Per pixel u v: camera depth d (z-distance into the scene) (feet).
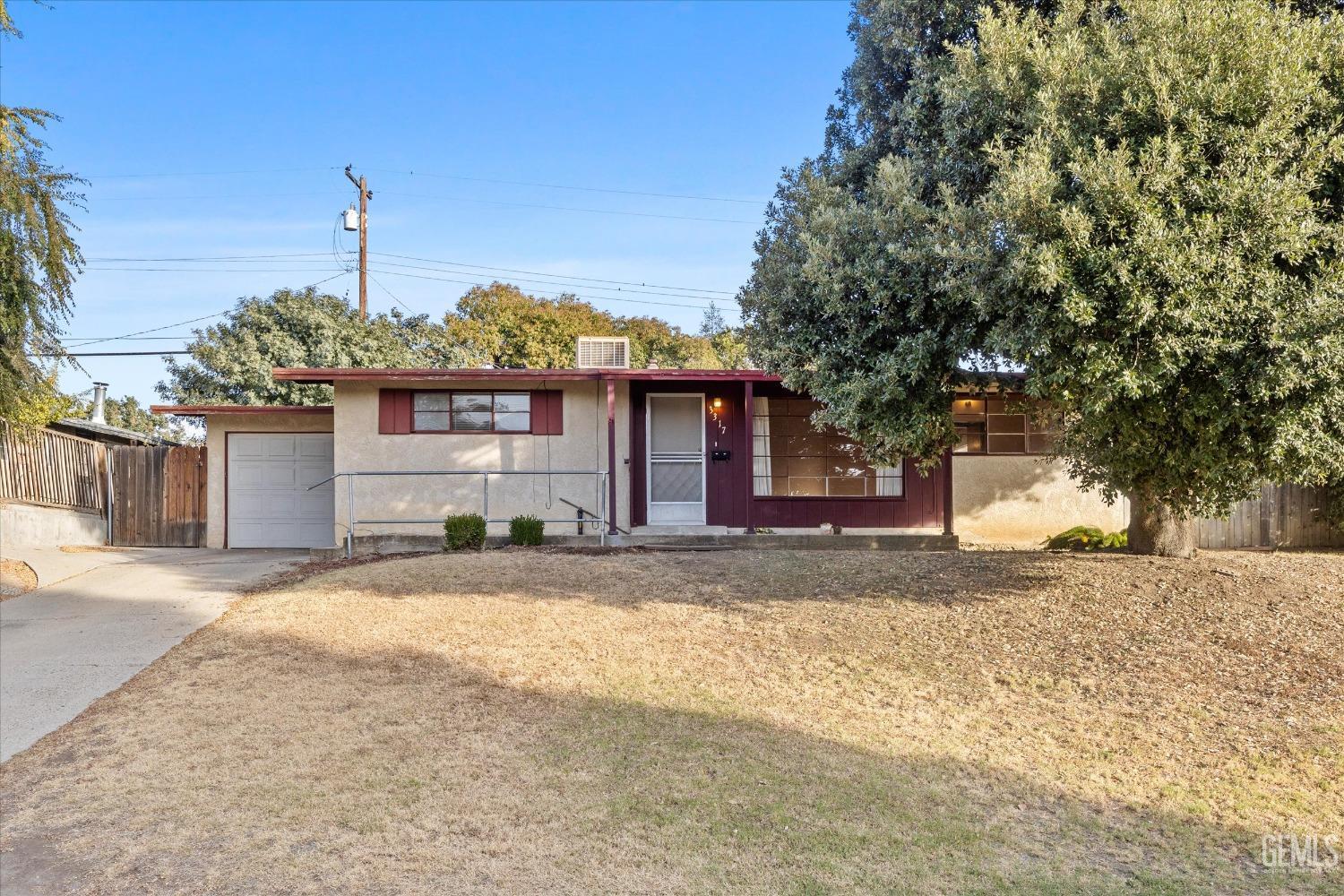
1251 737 19.56
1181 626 26.48
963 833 15.28
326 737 19.34
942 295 26.53
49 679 24.07
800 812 15.96
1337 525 45.93
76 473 54.70
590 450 46.85
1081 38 26.05
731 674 23.52
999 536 49.60
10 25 39.40
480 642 26.03
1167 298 21.40
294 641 26.35
